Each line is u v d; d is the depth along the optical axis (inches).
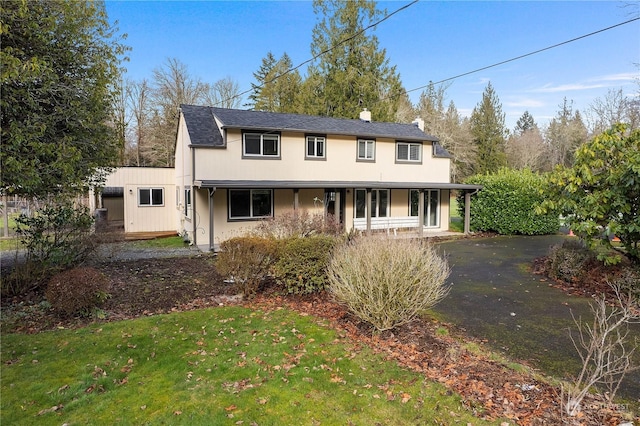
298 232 462.9
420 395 144.0
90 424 129.0
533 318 241.4
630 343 198.7
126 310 257.4
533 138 1636.3
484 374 161.2
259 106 1494.8
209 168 563.5
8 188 269.1
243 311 252.1
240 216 589.0
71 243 336.8
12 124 252.4
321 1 1134.4
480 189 698.2
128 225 707.4
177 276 354.3
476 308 262.2
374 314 202.5
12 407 139.3
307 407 137.6
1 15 247.4
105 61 338.3
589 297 286.8
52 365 173.0
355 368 167.5
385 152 698.2
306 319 234.4
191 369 168.9
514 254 477.4
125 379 160.4
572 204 316.5
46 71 266.8
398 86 1155.3
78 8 309.0
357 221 637.9
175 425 127.3
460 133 1448.1
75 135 314.3
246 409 136.5
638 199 287.7
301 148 628.1
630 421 127.0
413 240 244.8
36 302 269.6
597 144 306.8
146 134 1305.4
